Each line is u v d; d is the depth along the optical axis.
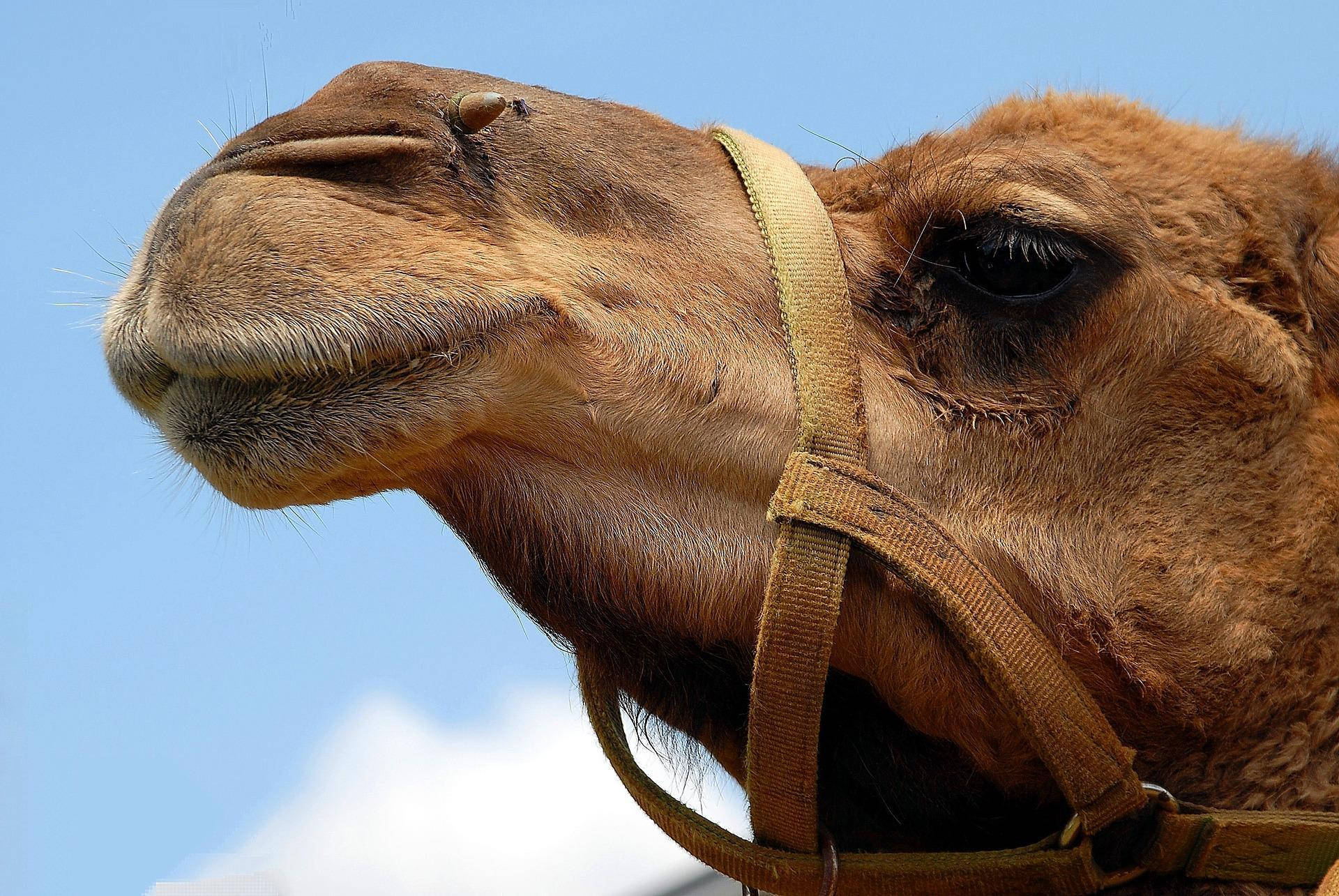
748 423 4.86
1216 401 5.00
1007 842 5.40
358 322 4.29
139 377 4.38
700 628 4.97
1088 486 5.00
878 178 5.48
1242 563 4.95
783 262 4.98
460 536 5.05
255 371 4.24
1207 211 5.12
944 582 4.73
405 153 4.61
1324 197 5.46
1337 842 4.70
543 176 4.88
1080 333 4.98
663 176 5.15
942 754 5.31
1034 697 4.75
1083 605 4.91
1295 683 4.91
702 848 5.05
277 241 4.30
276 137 4.53
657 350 4.80
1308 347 5.14
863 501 4.75
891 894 4.92
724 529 4.87
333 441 4.30
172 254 4.32
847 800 5.41
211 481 4.36
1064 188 4.98
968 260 5.05
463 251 4.54
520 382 4.58
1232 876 4.77
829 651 4.71
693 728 5.45
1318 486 4.97
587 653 5.35
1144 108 5.61
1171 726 4.98
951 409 5.00
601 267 4.84
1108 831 4.82
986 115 5.60
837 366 4.88
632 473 4.84
